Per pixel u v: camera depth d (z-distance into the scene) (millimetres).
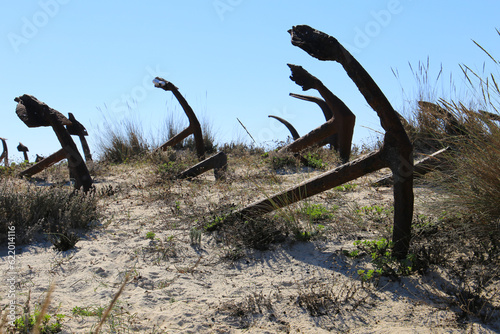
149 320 2959
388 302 3131
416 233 4016
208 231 4816
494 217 3773
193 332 2816
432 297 3137
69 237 4684
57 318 2893
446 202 4137
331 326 2885
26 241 4656
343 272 3668
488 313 2859
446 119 4785
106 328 2820
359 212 5133
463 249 3709
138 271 3842
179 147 13250
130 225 5309
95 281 3646
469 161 4047
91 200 5691
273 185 6695
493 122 3994
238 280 3670
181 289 3482
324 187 4188
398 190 3572
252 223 4570
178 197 6504
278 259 4051
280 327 2896
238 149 12344
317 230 4535
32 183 7688
